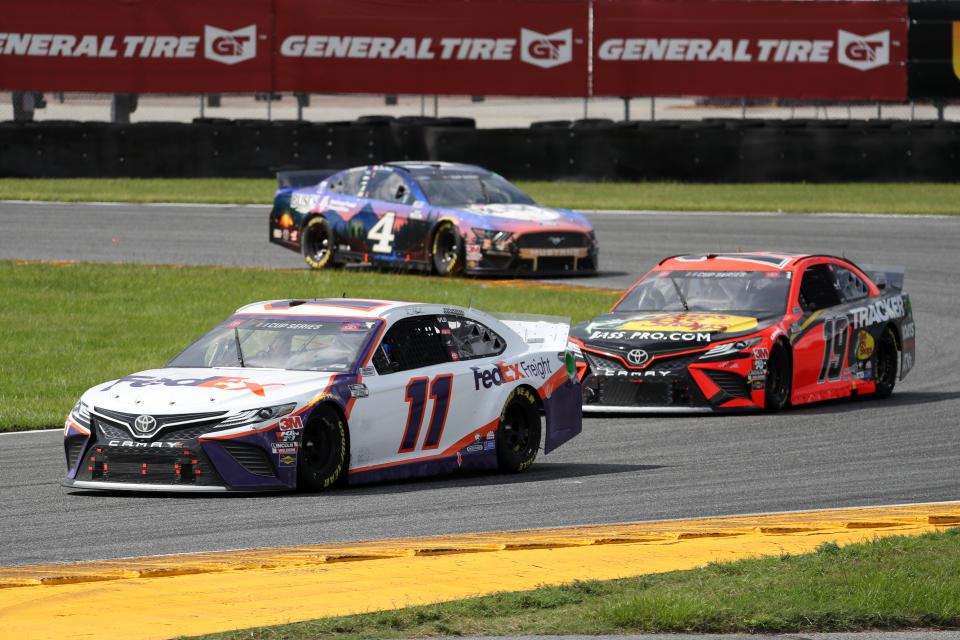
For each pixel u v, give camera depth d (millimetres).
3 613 21156
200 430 31406
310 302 37094
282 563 24688
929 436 42219
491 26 122188
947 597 21781
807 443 41062
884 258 84938
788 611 21125
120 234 92750
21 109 124562
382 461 33969
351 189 81000
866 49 122188
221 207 106500
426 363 35375
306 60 122375
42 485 33719
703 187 115562
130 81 122625
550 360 38562
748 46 122375
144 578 23688
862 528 28609
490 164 114188
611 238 92562
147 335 61375
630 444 41406
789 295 49250
